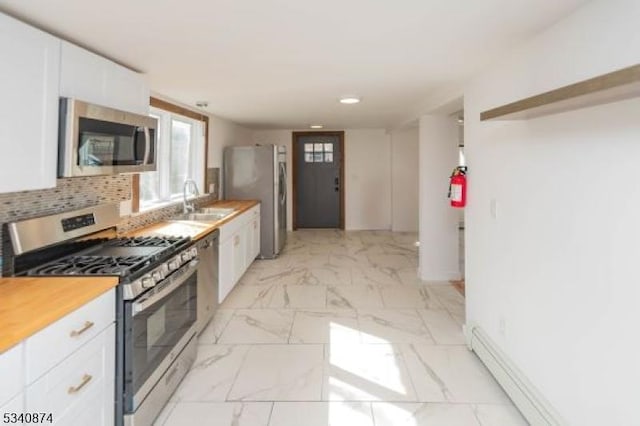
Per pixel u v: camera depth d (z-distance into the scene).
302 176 8.09
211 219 4.03
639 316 1.30
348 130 7.84
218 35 1.97
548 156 1.84
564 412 1.74
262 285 4.42
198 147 4.77
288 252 6.09
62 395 1.38
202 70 2.67
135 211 3.13
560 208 1.75
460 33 1.93
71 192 2.29
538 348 1.96
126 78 2.35
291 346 2.92
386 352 2.82
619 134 1.37
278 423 2.04
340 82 3.05
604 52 1.47
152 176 3.77
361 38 2.02
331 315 3.52
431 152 4.46
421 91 3.44
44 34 1.67
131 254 2.16
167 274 2.19
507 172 2.29
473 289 2.86
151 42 2.07
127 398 1.77
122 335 1.76
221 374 2.53
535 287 1.98
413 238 7.17
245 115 5.18
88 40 2.03
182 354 2.42
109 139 2.07
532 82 2.01
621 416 1.39
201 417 2.09
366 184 7.96
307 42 2.07
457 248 4.56
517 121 2.16
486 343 2.58
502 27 1.85
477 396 2.29
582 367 1.61
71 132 1.79
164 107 3.69
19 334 1.17
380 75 2.81
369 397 2.27
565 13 1.67
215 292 3.30
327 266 5.24
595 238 1.51
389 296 4.04
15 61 1.51
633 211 1.32
